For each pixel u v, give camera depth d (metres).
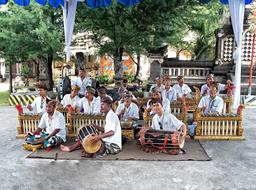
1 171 3.91
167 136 4.50
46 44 10.05
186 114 5.40
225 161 4.28
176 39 12.12
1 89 16.41
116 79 10.69
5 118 7.58
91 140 4.30
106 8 8.95
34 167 4.04
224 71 12.45
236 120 5.34
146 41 10.42
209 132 5.38
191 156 4.44
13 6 9.97
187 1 9.58
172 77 12.91
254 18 11.03
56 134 4.84
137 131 5.33
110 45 10.87
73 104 6.13
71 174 3.80
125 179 3.64
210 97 5.88
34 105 5.71
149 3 9.21
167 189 3.38
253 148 4.90
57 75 19.44
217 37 12.85
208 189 3.38
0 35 9.82
